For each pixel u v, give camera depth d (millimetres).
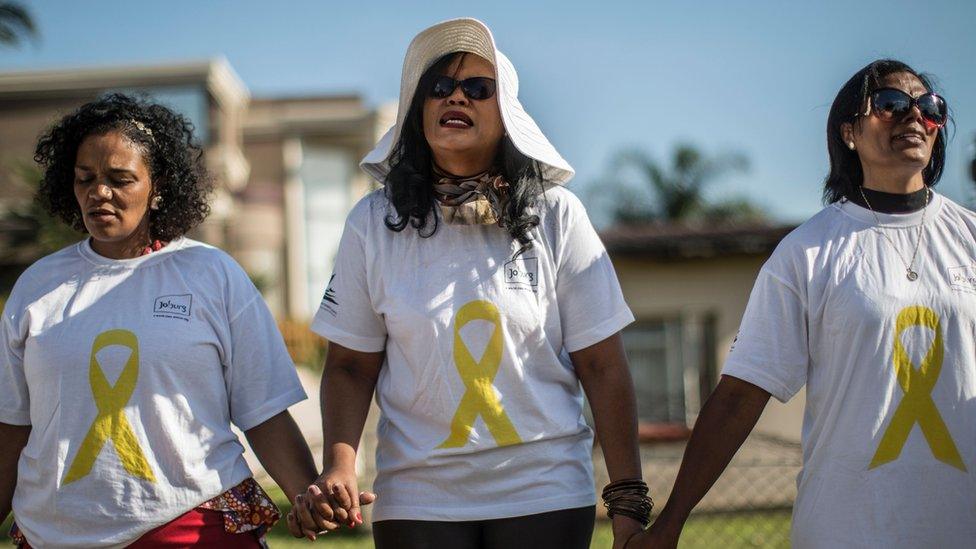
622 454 3420
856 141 3330
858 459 3143
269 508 3455
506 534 3273
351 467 3311
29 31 14812
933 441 3107
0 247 13586
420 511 3281
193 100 20016
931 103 3254
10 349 3389
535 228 3383
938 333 3141
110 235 3340
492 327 3289
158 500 3248
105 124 3391
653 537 3322
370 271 3412
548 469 3301
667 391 12531
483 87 3375
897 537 3084
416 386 3316
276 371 3533
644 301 12656
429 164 3484
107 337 3295
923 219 3268
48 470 3264
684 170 27406
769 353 3312
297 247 21750
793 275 3303
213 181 3777
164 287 3400
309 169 22328
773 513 9398
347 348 3480
